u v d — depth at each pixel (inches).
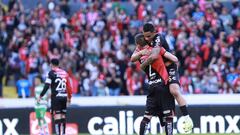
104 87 2465.6
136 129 1943.9
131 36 2679.6
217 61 2613.2
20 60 2664.9
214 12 2854.3
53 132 1955.0
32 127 1948.8
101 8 2938.0
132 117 1946.4
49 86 1731.1
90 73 2522.1
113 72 2481.5
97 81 2465.6
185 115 1315.2
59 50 2655.0
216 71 2519.7
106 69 2502.5
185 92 2439.7
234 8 2952.8
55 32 2728.8
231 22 2886.3
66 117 1946.4
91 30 2780.5
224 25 2861.7
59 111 1727.4
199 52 2625.5
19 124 1946.4
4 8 3041.3
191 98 1988.2
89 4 3041.3
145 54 1326.3
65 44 2684.5
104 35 2709.2
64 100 1724.9
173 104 1328.7
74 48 2667.3
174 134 1888.5
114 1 3110.2
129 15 3019.2
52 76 1716.3
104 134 1948.8
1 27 2795.3
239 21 2901.1
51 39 2677.2
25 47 2677.2
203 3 2967.5
